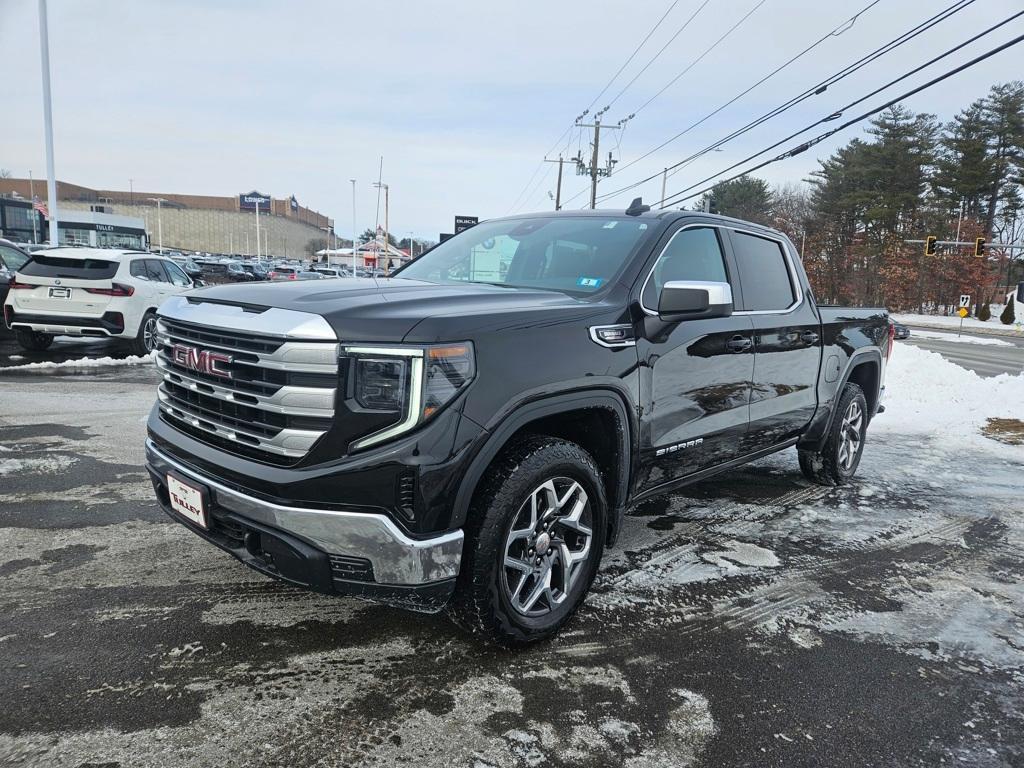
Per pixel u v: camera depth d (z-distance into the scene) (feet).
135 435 19.27
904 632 10.29
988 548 13.88
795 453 21.27
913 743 7.70
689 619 10.35
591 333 9.50
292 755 7.02
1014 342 112.68
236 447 8.50
